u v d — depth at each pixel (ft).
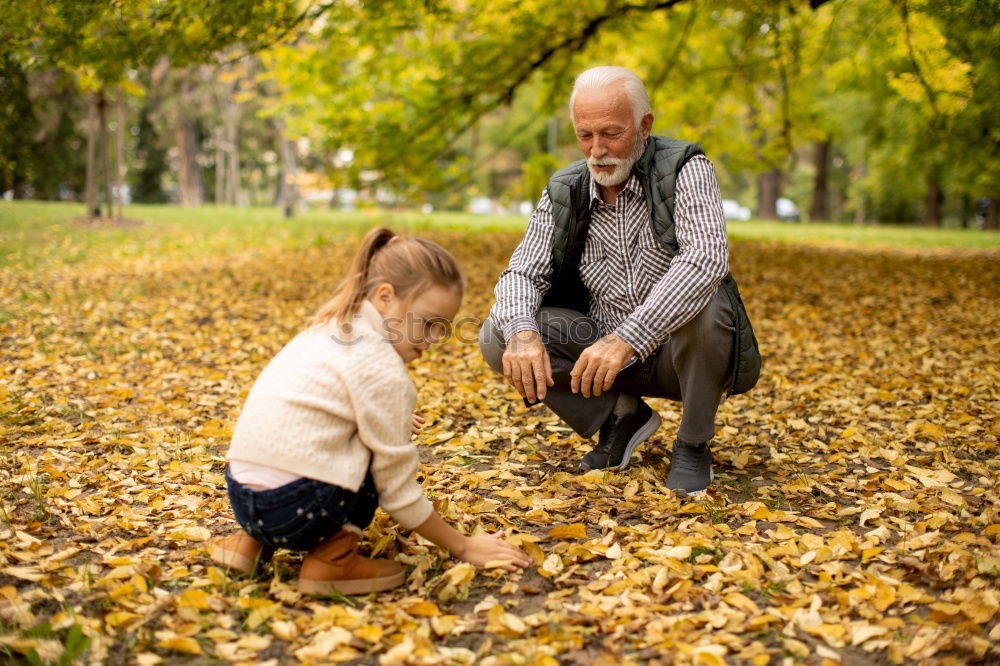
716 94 34.22
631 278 9.48
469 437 11.58
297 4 22.16
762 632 6.31
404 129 31.07
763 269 33.68
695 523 8.30
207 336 18.93
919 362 16.80
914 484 9.59
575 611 6.61
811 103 35.58
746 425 12.45
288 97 30.50
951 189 56.59
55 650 5.81
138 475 9.81
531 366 8.81
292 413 6.57
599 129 8.73
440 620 6.40
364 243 7.06
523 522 8.59
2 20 17.54
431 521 7.11
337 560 6.92
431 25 27.04
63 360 15.75
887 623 6.34
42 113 41.60
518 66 29.22
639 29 28.91
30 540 7.66
